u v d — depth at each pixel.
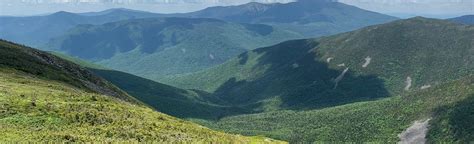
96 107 75.69
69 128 58.84
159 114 91.38
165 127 70.38
